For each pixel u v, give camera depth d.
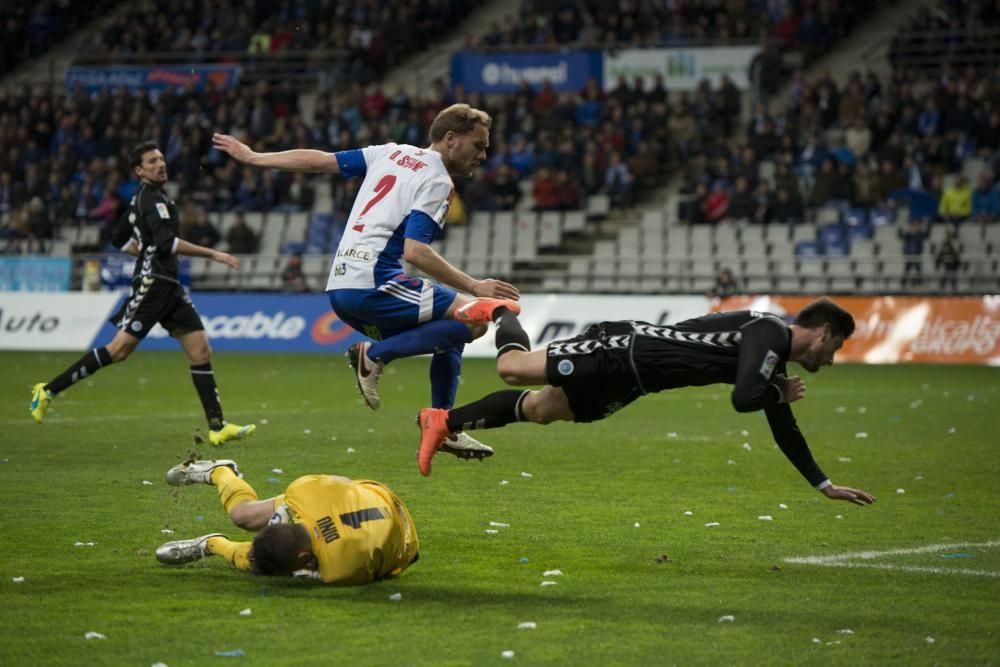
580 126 80.81
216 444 30.45
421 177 18.55
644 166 78.06
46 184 84.69
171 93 85.94
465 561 18.80
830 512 23.22
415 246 18.19
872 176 71.38
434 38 95.56
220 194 81.81
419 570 18.16
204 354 30.30
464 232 78.00
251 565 17.08
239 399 44.22
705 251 73.56
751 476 27.50
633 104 80.44
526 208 79.94
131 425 35.66
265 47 91.38
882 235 70.19
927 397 46.41
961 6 80.56
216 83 87.94
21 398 43.41
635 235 75.81
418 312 18.45
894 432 35.88
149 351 70.12
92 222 81.56
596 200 78.06
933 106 74.19
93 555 18.81
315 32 92.62
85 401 42.78
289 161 19.12
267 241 79.62
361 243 18.64
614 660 13.71
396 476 26.84
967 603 16.45
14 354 66.25
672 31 83.38
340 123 81.81
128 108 86.50
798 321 17.12
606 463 29.33
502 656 13.77
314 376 54.47
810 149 74.38
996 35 78.81
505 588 17.08
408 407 42.00
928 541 20.58
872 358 65.00
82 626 14.93
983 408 42.47
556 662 13.62
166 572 17.77
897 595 16.89
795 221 71.75
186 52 92.31
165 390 46.97
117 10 102.69
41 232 80.75
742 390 16.50
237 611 15.66
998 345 62.72
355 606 15.98
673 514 22.83
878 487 26.12
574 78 83.75
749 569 18.42
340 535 16.81
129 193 81.69
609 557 19.16
